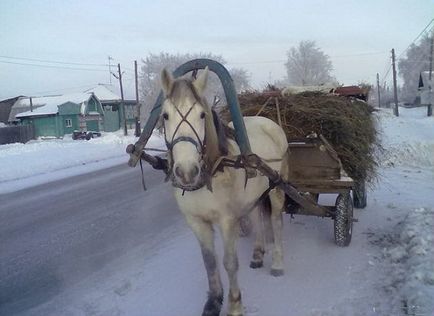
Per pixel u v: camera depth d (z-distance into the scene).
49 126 46.31
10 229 7.32
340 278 4.55
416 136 17.06
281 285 4.46
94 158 18.33
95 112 48.25
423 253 4.68
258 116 5.43
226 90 3.80
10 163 16.25
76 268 5.39
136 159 3.76
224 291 4.50
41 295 4.65
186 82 3.24
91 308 4.28
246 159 3.52
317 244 5.67
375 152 7.05
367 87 7.14
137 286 4.72
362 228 6.25
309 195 5.59
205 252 3.86
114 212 8.26
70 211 8.48
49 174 14.12
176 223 7.33
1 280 5.10
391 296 4.05
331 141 5.74
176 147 3.09
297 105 5.70
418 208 6.62
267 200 5.09
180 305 4.19
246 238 6.18
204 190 3.49
